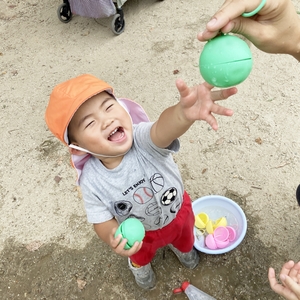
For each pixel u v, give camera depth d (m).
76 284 2.21
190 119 1.13
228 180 2.46
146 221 1.63
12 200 2.66
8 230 2.51
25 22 4.29
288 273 1.40
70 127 1.39
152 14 3.93
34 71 3.65
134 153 1.47
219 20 0.92
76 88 1.36
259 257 2.12
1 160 2.93
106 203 1.51
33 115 3.23
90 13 3.64
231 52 1.00
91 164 1.51
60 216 2.52
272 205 2.30
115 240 1.35
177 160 2.63
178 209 1.70
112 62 3.52
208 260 2.17
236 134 2.69
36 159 2.88
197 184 2.49
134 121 1.64
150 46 3.57
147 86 3.20
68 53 3.75
